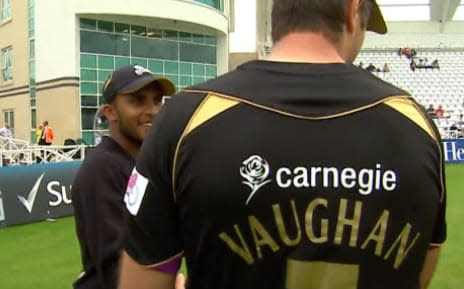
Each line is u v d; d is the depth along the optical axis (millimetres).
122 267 1239
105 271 1965
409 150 1129
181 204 1139
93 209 2029
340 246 1096
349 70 1185
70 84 20312
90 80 20828
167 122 1158
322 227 1093
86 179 2066
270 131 1109
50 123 21250
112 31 21328
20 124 23578
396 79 32812
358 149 1108
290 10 1203
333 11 1185
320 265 1097
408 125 1149
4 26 24500
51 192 8977
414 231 1137
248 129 1113
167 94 2414
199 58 24297
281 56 1203
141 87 2285
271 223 1094
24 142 18234
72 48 20281
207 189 1098
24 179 8602
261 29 32375
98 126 7773
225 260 1121
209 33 24469
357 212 1096
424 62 34094
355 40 1261
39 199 8766
